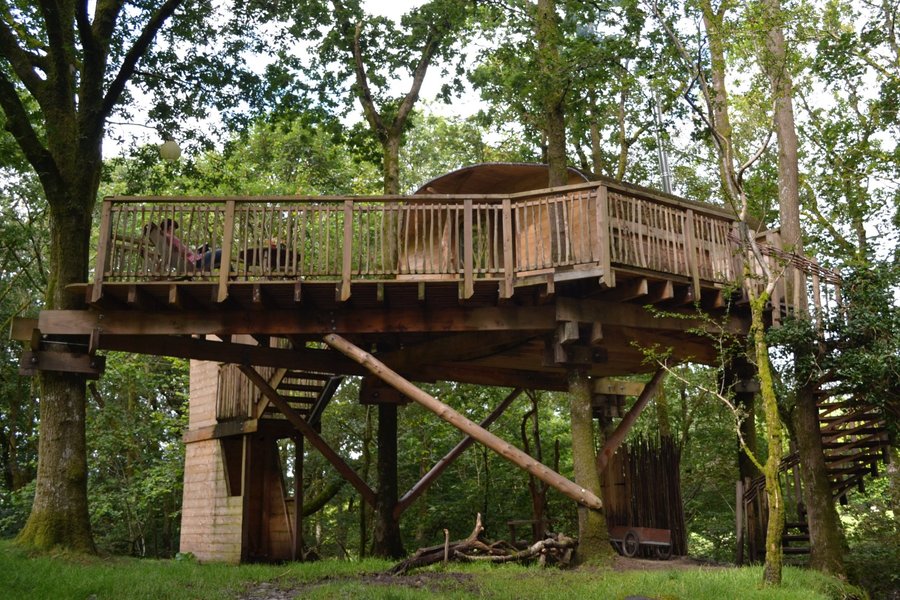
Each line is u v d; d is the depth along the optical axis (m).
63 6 14.09
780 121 13.82
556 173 13.77
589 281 11.77
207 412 17.56
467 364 15.91
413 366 14.40
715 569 11.15
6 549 11.43
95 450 22.67
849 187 17.05
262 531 16.30
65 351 12.34
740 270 13.05
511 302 12.12
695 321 13.04
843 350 12.38
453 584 9.57
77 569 10.11
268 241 11.58
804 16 12.62
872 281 12.45
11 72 15.66
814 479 12.52
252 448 16.58
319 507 21.33
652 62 13.87
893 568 13.34
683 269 12.61
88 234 13.27
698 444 23.91
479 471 22.78
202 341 13.17
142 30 14.76
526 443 20.14
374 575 10.91
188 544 17.50
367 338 14.78
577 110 15.68
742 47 11.71
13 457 25.52
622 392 17.88
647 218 12.10
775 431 9.50
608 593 8.75
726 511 23.56
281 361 13.84
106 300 11.80
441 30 17.62
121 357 23.50
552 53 14.06
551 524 21.69
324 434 24.95
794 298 12.92
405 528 23.06
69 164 13.21
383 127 17.69
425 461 22.73
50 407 12.34
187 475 18.11
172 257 11.77
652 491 15.34
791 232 13.44
